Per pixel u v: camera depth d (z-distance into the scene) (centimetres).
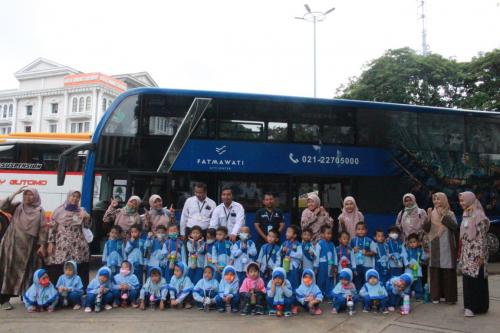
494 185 974
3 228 840
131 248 623
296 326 513
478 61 2109
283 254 622
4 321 522
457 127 968
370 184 895
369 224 881
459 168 951
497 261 1077
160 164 826
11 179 1194
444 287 626
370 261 648
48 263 596
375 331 493
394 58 2209
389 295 586
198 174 833
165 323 520
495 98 1975
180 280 601
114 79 4116
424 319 543
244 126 857
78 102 4041
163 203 816
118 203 813
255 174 849
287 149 864
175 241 634
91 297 570
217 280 599
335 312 575
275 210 682
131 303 598
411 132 934
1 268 579
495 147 986
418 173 921
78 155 1202
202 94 856
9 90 4384
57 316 546
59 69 4262
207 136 843
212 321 532
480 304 555
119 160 826
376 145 910
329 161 879
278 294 561
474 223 561
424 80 2159
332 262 634
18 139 1205
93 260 1020
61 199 1188
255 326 512
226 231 623
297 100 888
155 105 845
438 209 631
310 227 680
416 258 649
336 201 877
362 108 917
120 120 838
